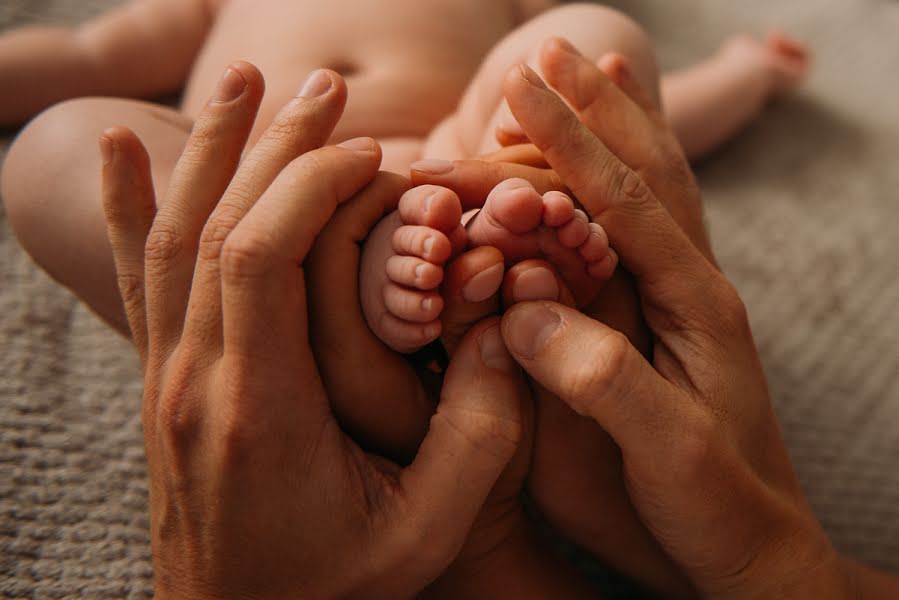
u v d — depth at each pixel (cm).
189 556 53
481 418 51
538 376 51
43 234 69
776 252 108
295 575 52
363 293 52
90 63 101
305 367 49
